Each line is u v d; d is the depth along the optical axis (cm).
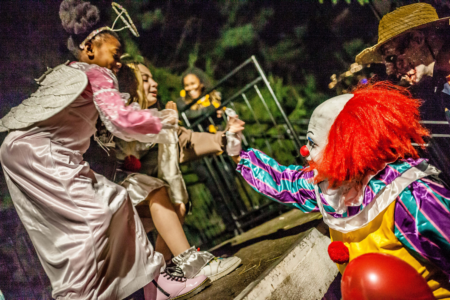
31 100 168
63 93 160
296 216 318
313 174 165
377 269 119
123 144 216
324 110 146
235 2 676
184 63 687
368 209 136
